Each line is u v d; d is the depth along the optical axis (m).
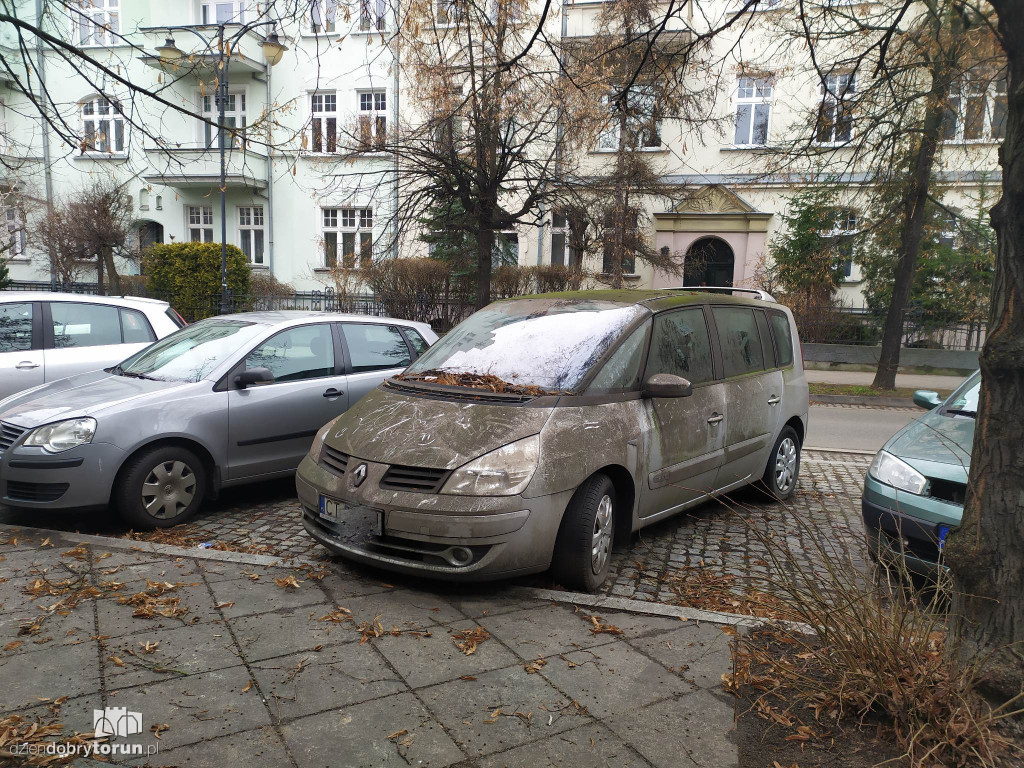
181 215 27.09
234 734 2.68
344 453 4.30
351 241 26.39
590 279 22.83
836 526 5.34
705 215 22.81
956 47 8.77
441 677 3.13
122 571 4.22
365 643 3.42
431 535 3.84
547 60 12.07
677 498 5.11
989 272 17.92
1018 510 2.57
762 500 6.61
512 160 14.98
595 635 3.59
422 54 7.06
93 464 4.98
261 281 23.86
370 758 2.57
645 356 4.93
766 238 22.80
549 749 2.65
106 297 8.06
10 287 23.11
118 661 3.18
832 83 13.45
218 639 3.42
